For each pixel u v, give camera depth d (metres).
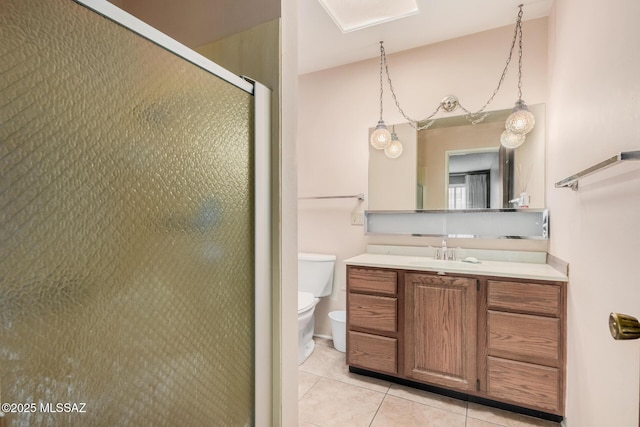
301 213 2.83
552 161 1.88
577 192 1.37
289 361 1.09
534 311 1.60
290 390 1.09
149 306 0.66
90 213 0.56
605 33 1.05
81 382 0.54
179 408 0.73
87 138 0.55
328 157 2.72
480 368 1.72
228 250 0.88
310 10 1.92
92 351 0.56
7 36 0.45
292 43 1.10
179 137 0.73
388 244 2.48
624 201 0.90
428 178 2.35
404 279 1.91
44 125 0.49
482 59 2.18
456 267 1.82
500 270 1.72
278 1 1.04
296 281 1.12
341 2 1.89
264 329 1.01
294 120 1.11
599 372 1.09
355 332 2.06
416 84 2.38
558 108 1.73
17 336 0.46
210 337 0.82
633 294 0.84
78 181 0.54
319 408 1.74
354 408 1.74
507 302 1.66
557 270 1.69
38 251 0.49
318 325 2.76
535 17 2.01
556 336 1.55
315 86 2.78
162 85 0.69
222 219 0.86
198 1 1.20
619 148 0.93
